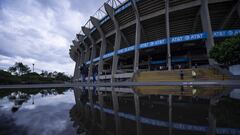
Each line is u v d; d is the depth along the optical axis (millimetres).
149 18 35094
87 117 5234
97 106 7605
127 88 19453
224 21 33031
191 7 30969
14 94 15797
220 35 27578
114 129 3807
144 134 3363
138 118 4914
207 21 28156
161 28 37500
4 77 51562
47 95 14281
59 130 3758
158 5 32625
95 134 3402
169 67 30828
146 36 41812
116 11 39031
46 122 4551
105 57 45906
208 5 30406
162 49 42312
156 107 6672
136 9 34562
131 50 36906
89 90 19797
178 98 9094
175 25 35875
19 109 6895
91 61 54531
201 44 36594
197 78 23047
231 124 3969
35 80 63406
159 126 3955
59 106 7762
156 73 28797
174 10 31719
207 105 6648
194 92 11773
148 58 50594
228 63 22609
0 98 11828
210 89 13445
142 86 20812
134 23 37688
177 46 38812
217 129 3590
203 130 3533
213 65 24859
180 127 3814
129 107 7020
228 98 8500
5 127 3990
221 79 21641
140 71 31859
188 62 43250
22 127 3980
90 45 61250
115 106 7426
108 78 42406
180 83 19828
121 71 44219
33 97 12438
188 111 5625
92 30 51094
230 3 29656
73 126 4109
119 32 41844
